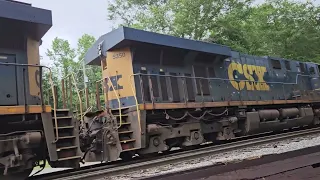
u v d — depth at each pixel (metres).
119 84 9.35
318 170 1.86
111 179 6.05
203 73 11.14
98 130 8.37
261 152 8.02
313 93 16.44
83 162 8.12
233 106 11.70
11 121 6.32
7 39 6.57
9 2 6.39
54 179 6.34
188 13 23.80
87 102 9.55
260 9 29.52
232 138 11.40
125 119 8.77
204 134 11.07
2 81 6.33
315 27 29.14
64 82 8.92
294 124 14.45
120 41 8.98
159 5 28.88
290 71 15.73
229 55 11.80
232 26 24.50
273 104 13.80
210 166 2.09
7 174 5.96
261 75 13.77
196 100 10.51
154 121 9.28
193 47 10.48
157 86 9.58
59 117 6.71
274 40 28.77
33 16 6.65
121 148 8.08
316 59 28.92
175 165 7.20
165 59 10.09
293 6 29.02
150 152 8.75
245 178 1.78
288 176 1.78
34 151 6.57
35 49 7.08
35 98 6.77
